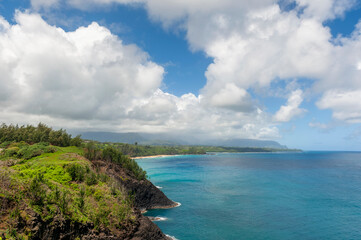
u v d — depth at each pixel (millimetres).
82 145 93188
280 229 50031
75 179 44250
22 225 23750
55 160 55562
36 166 45938
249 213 61000
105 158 68125
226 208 65625
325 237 46250
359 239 45500
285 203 71375
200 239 44656
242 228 50438
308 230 49719
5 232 21734
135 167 72250
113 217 36625
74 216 30656
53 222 27125
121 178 61406
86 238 30469
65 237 28141
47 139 91125
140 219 41438
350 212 62188
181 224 52531
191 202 72438
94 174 47875
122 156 73438
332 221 55156
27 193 27406
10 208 24453
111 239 33469
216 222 54000
